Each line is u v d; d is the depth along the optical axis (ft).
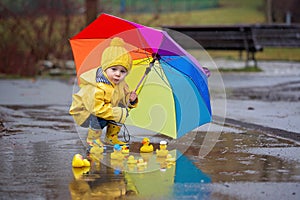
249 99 38.22
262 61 70.85
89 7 58.44
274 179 17.70
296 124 27.86
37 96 39.65
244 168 19.07
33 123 27.89
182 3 104.68
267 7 87.40
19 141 23.38
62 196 15.78
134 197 15.76
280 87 46.29
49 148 22.03
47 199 15.48
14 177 17.65
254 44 60.18
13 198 15.53
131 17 70.95
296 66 65.87
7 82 50.29
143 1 95.91
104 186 16.83
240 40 61.00
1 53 56.75
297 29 60.95
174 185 16.98
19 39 58.23
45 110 32.63
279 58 74.69
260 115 30.83
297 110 32.83
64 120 28.91
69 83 49.32
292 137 24.57
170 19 86.48
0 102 36.27
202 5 104.17
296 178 17.83
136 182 17.29
